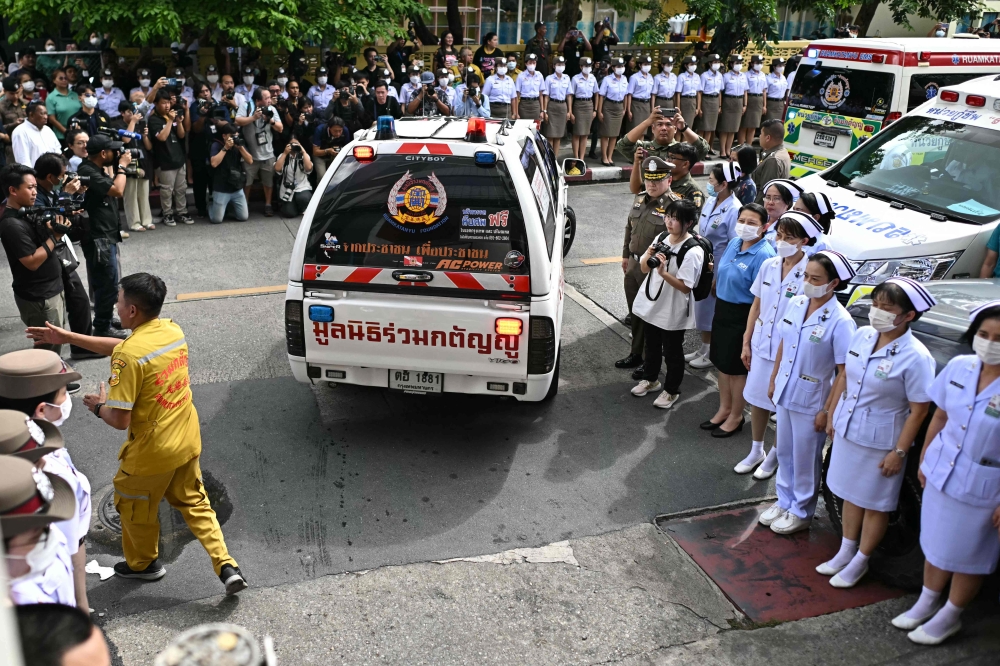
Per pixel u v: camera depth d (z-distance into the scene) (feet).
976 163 21.71
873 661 11.67
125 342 11.71
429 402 19.33
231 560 12.78
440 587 13.20
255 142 32.35
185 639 4.51
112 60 39.42
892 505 12.53
